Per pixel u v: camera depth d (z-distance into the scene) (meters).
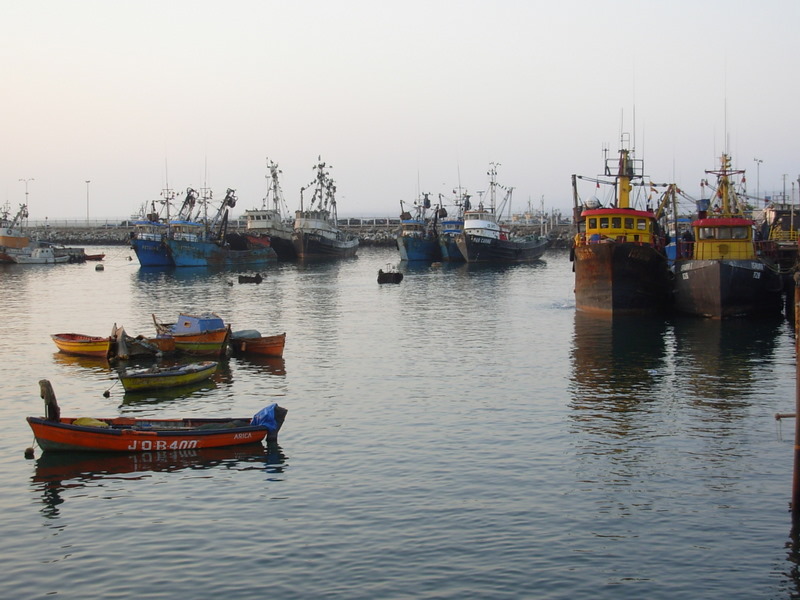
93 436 34.09
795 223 103.75
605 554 25.06
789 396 43.44
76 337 60.34
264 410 36.66
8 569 24.52
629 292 73.12
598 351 57.50
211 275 134.50
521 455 34.09
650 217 76.75
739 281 68.44
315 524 27.34
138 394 46.16
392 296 98.31
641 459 33.41
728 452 34.19
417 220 185.88
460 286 112.00
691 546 25.53
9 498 29.88
